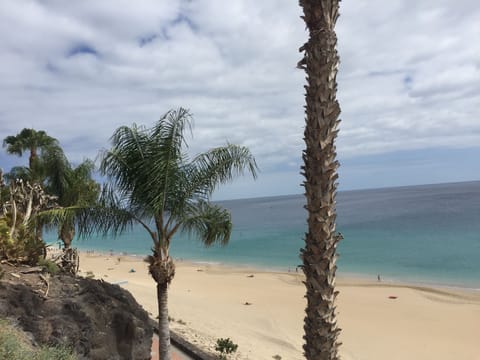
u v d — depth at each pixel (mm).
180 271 37062
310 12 5551
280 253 48062
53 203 14289
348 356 15281
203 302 23188
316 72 5473
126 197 9422
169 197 9531
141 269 39281
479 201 108312
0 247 9594
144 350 9562
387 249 43875
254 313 20969
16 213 11203
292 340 16422
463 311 20703
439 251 40375
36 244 10500
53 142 21609
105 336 8656
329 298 5531
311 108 5516
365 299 23812
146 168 9031
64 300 8492
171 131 9180
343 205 145250
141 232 96875
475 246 41750
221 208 10312
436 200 128625
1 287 7898
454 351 15664
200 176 9656
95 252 59375
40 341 7355
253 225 90750
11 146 20891
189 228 10070
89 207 9344
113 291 9711
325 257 5488
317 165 5469
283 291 27031
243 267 39188
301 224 84312
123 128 9242
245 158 9773
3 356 5781
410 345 16344
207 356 11453
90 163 15047
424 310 21188
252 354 13562
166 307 9727
